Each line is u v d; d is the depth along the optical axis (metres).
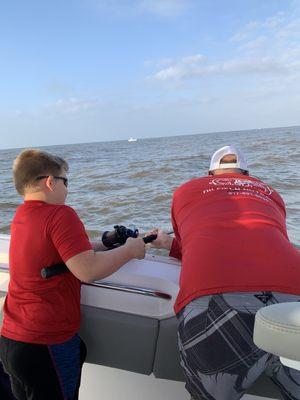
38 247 1.67
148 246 2.22
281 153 19.38
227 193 1.83
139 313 1.84
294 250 1.61
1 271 2.06
